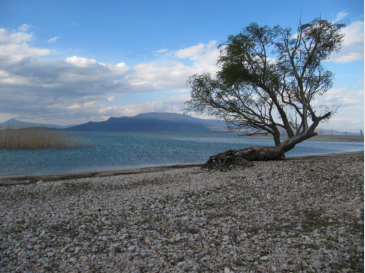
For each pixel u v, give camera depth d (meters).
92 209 10.50
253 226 7.75
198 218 8.78
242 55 21.20
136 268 5.64
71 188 15.65
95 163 30.17
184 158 36.38
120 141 82.69
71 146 46.19
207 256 5.94
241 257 5.80
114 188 15.51
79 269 5.70
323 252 5.68
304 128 21.45
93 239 7.42
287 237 6.75
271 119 23.36
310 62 21.97
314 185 12.27
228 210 9.62
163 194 12.62
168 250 6.43
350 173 13.91
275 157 21.84
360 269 4.91
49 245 7.07
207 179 15.99
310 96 22.50
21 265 5.95
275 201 10.30
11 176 21.02
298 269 5.12
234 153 20.94
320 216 8.08
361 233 6.48
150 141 88.38
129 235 7.59
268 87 22.52
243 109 23.48
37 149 40.53
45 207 11.13
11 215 9.80
